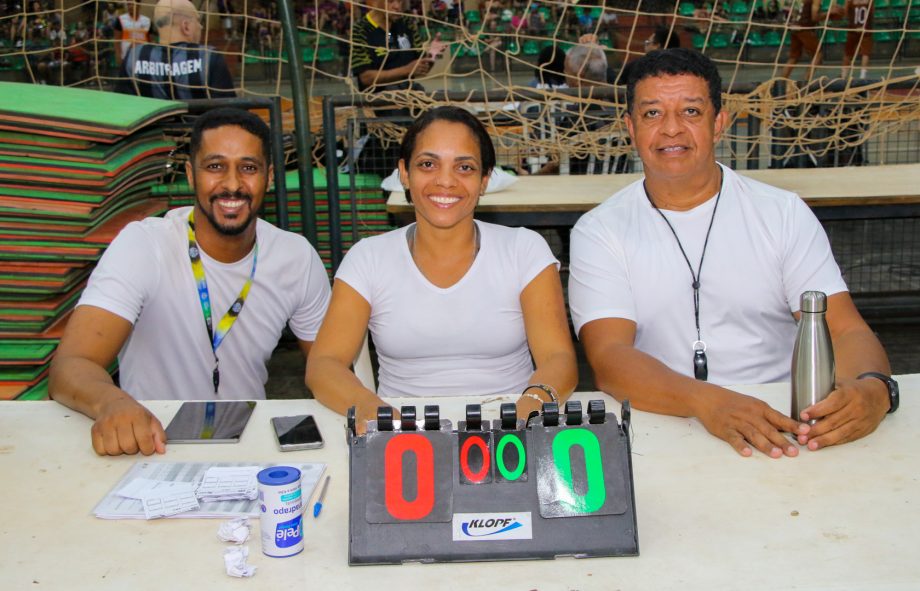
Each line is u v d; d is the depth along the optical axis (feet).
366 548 4.46
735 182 7.66
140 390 8.09
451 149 6.85
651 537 4.64
